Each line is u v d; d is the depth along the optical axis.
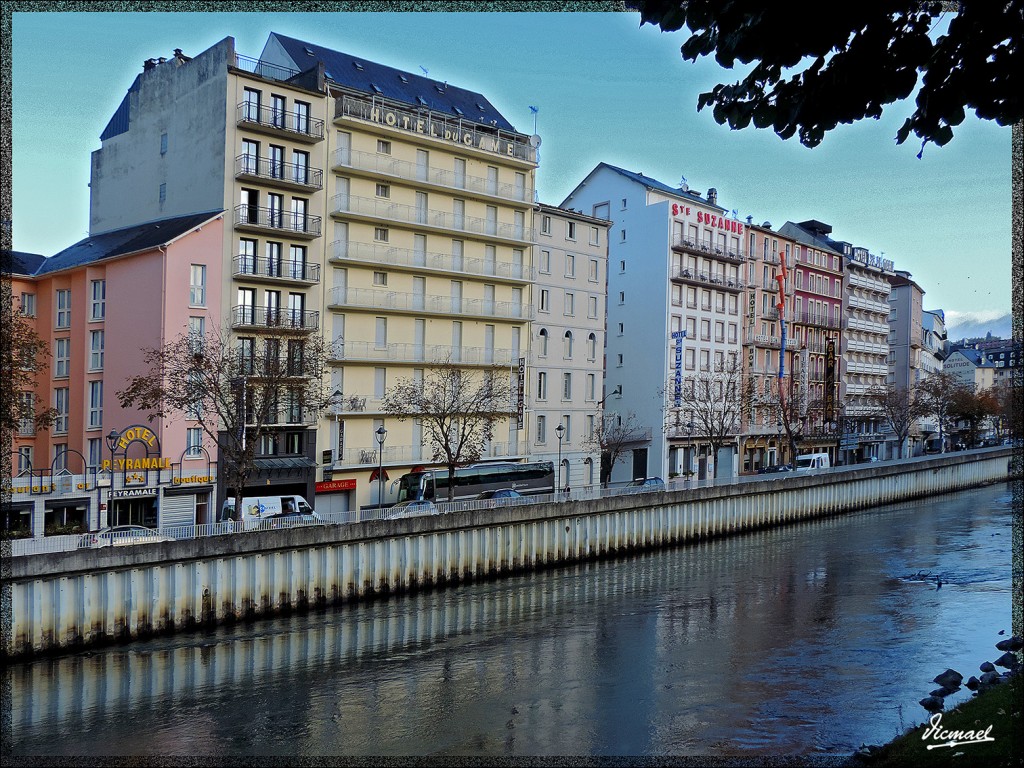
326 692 26.77
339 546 38.84
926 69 7.41
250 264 50.66
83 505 42.31
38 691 26.75
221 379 44.69
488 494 55.41
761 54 7.23
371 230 56.84
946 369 151.38
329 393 54.59
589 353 71.88
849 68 7.36
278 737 22.64
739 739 21.00
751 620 35.56
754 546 57.03
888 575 45.16
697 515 59.06
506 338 65.19
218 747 21.95
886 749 14.77
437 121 60.16
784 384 94.56
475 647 32.09
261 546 35.91
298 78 55.66
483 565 44.94
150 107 54.62
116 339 48.34
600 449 70.81
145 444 45.41
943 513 74.25
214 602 34.78
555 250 68.69
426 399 54.12
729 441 85.19
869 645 30.77
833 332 105.31
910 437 122.38
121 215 56.88
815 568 48.00
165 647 31.80
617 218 81.44
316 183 53.47
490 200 63.41
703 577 46.06
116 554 31.67
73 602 31.00
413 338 59.59
